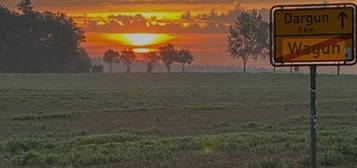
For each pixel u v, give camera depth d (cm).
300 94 5972
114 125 2661
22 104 4144
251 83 9312
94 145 1691
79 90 6394
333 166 1252
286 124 2569
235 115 3234
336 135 1864
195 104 4184
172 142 1711
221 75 11544
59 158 1406
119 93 5850
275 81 9856
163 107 3862
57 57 15975
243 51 14975
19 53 15112
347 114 3116
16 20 15538
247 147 1588
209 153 1477
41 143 1761
